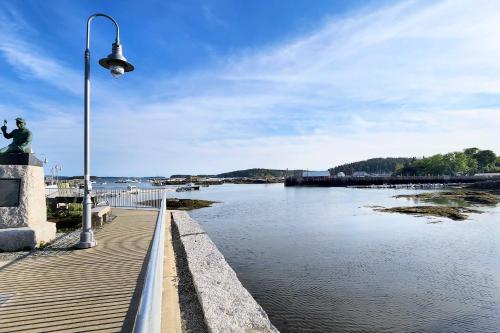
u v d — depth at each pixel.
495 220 27.45
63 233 11.85
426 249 17.00
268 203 47.03
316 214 32.78
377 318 8.88
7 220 9.41
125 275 7.09
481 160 145.12
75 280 6.77
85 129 9.55
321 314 9.05
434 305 9.77
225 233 21.98
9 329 4.67
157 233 4.01
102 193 24.36
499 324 8.64
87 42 9.48
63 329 4.69
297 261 14.57
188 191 90.00
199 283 8.41
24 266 7.73
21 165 9.66
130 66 9.87
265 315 7.25
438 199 51.66
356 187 102.00
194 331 5.74
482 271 13.17
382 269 13.38
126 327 4.76
